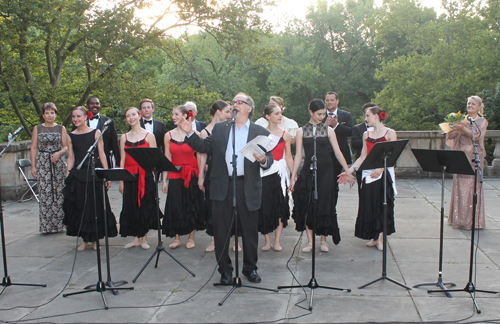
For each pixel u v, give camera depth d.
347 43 36.50
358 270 4.21
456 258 4.50
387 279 3.83
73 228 5.02
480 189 5.47
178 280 4.06
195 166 4.95
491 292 3.55
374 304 3.42
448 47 23.52
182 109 4.84
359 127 5.56
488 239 5.12
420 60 25.09
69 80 17.23
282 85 33.16
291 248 4.99
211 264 4.51
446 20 24.75
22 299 3.69
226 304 3.48
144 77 15.05
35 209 7.38
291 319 3.19
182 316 3.29
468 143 5.48
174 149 4.83
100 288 3.71
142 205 4.96
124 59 12.94
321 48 36.50
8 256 4.91
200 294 3.71
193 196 4.90
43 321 3.26
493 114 16.98
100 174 3.75
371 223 4.73
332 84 35.28
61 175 5.89
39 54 15.54
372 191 4.71
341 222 6.13
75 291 3.86
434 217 6.25
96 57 13.34
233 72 26.45
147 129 5.64
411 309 3.32
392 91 25.31
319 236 5.41
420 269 4.20
